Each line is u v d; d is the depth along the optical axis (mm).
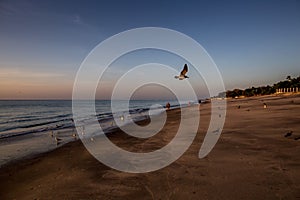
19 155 10305
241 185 4871
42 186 6027
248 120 14945
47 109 62406
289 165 5801
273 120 13836
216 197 4422
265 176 5230
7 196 5559
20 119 32562
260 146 7922
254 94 84938
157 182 5531
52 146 12141
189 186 5082
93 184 5773
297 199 4086
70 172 7062
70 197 5062
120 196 4891
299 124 11688
